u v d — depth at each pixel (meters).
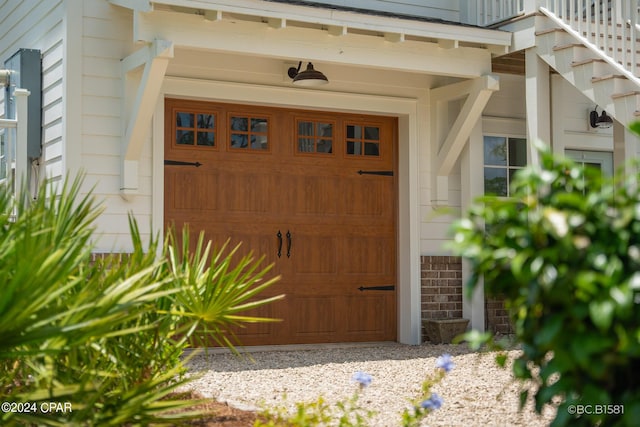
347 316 10.02
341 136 10.08
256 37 8.37
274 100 9.50
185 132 9.26
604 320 2.52
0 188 4.13
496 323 10.56
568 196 2.70
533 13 9.18
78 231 4.05
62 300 3.71
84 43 8.59
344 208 10.05
